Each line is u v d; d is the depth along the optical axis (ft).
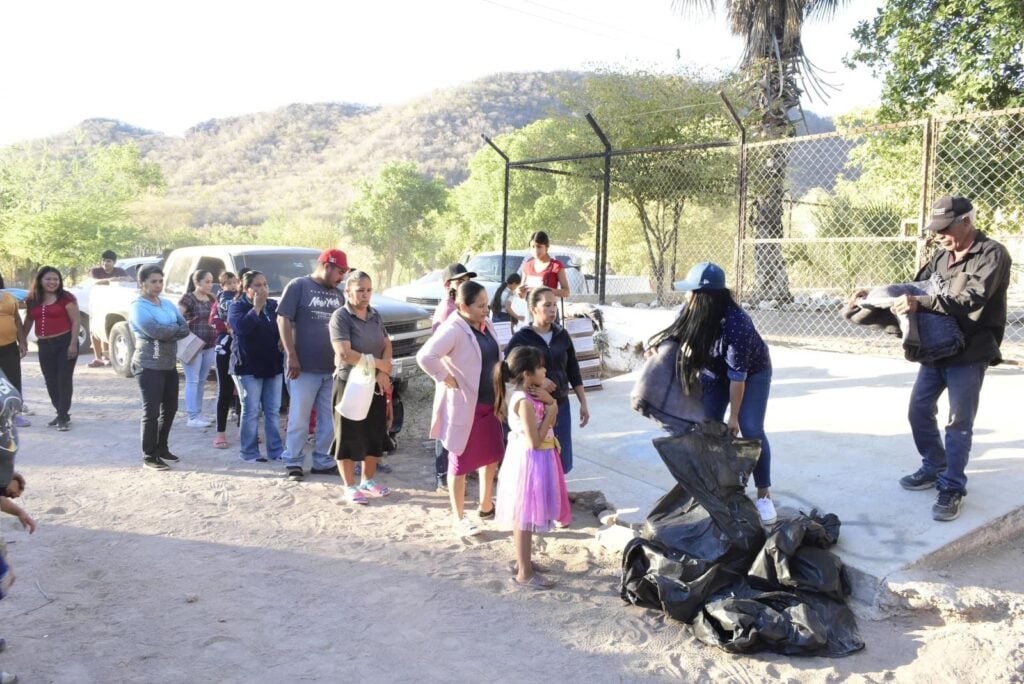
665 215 62.49
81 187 134.92
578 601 14.89
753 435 15.65
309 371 22.29
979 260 15.02
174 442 26.99
